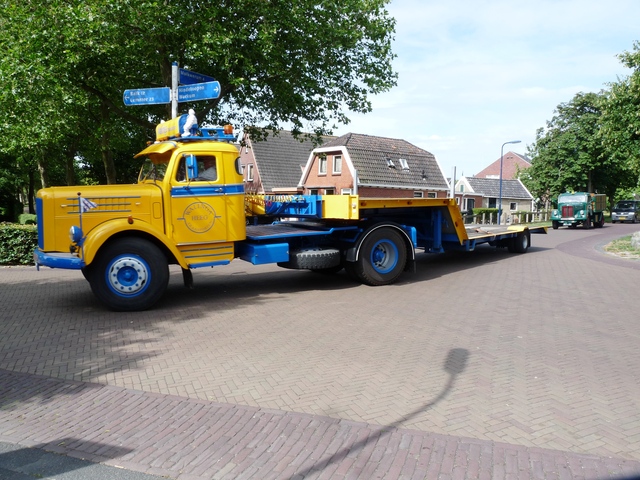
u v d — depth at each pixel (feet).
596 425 12.94
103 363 17.89
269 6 48.44
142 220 26.45
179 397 14.75
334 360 18.12
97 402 14.47
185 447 11.88
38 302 28.17
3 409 14.07
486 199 169.27
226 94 56.85
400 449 11.68
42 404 14.38
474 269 39.73
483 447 11.74
